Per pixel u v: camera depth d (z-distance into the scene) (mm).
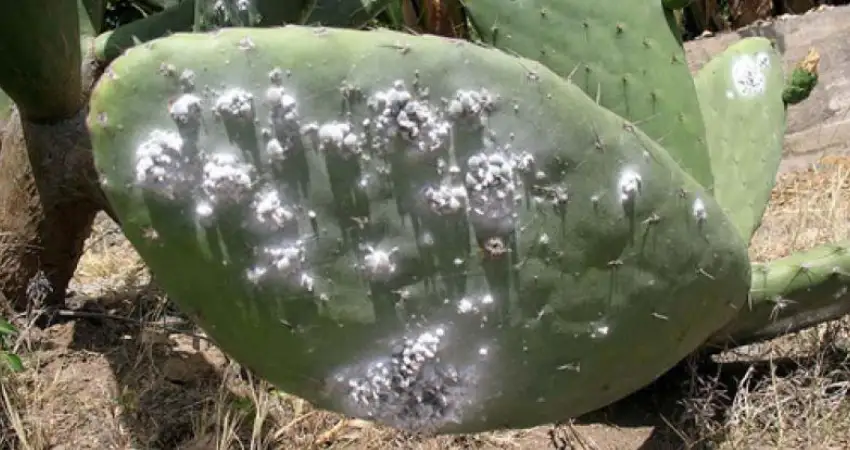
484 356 614
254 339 593
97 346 911
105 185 543
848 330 942
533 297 606
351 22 792
